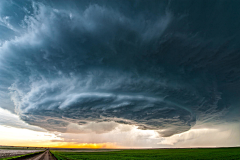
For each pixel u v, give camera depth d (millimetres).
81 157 49375
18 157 35844
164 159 44188
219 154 55375
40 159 35594
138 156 56875
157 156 55438
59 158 35781
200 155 54094
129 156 56844
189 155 55625
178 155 57375
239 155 50375
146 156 56438
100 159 43531
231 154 54250
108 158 47688
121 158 48125
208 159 41031
